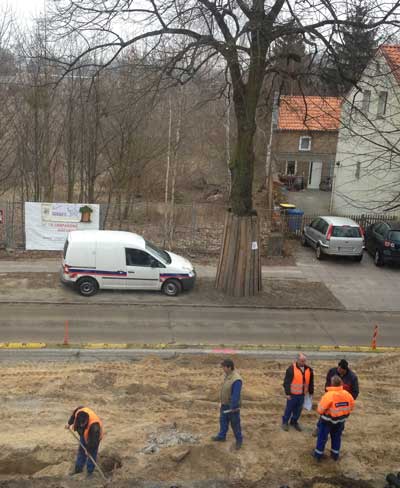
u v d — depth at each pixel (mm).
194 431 9633
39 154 25625
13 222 24047
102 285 16969
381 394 11812
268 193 33500
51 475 8070
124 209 29906
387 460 8961
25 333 14039
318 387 11953
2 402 10539
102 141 26844
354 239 22016
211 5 14250
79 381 11586
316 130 35375
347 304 17781
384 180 27562
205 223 27906
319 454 8680
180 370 12461
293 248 24406
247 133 16719
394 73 15703
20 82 23922
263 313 16578
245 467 8484
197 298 17297
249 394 11305
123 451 8836
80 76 21828
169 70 15203
